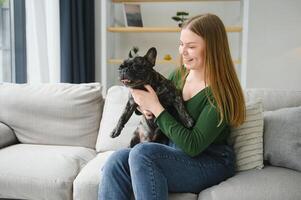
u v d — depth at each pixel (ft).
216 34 4.35
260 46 10.69
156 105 4.37
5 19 9.16
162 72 10.89
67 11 9.63
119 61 9.82
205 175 4.38
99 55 11.22
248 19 9.80
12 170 5.07
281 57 10.69
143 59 4.49
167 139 4.97
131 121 6.04
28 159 5.38
